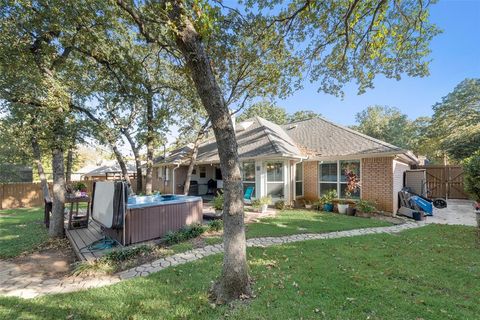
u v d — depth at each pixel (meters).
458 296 3.43
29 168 23.17
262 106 14.04
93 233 7.19
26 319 3.11
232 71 9.91
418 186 12.68
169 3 3.24
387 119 33.72
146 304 3.36
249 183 12.84
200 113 12.65
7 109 6.77
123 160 13.28
